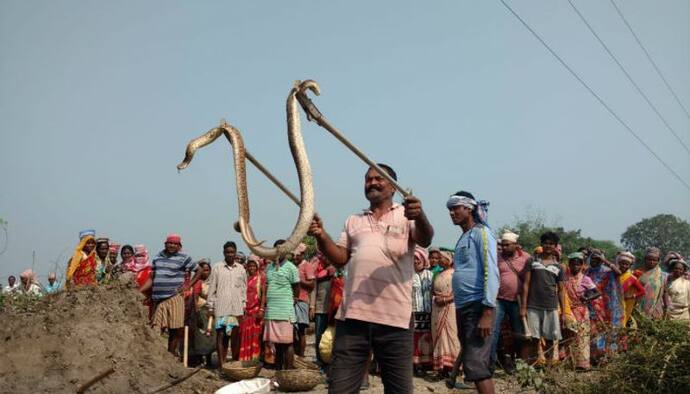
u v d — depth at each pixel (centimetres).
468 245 604
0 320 771
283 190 473
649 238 8475
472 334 585
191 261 1061
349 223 482
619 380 665
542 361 800
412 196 427
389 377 448
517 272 999
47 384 701
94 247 1079
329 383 453
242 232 434
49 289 1120
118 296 881
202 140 456
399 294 445
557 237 1045
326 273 1055
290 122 445
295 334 1136
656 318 734
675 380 629
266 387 693
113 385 737
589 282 1089
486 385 574
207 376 895
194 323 1134
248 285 1114
